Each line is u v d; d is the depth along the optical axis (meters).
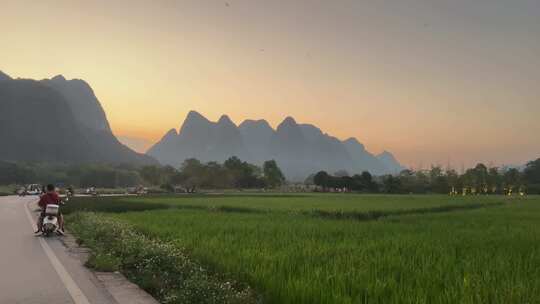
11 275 9.84
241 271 8.88
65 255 12.66
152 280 8.80
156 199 61.59
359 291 7.36
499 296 7.08
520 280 8.27
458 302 6.69
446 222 23.83
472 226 21.22
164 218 23.67
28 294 8.17
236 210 36.25
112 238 14.10
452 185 143.25
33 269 10.56
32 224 21.98
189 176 165.50
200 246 12.34
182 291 7.49
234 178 171.62
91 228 16.83
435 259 10.68
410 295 6.97
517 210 39.31
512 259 10.76
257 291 7.68
